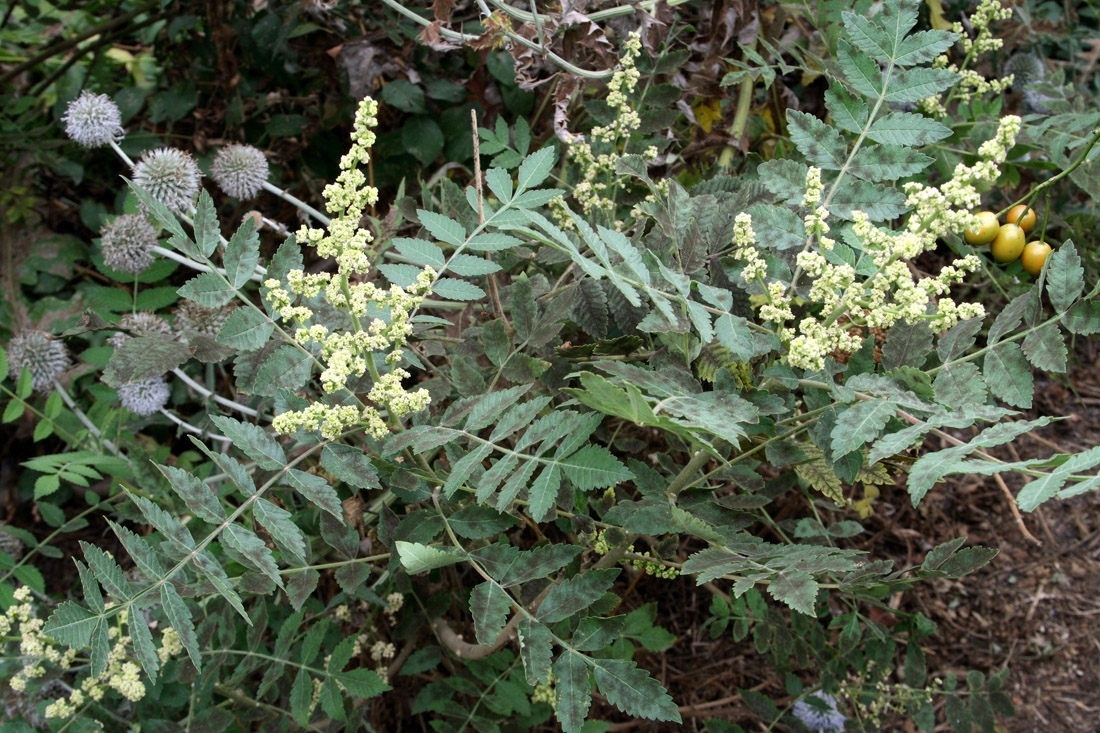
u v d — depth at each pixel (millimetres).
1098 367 4070
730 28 2730
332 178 3500
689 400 1519
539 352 2023
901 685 2645
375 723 2838
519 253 2430
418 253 1735
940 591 3484
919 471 1302
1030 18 3646
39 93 3965
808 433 1864
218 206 3527
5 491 3477
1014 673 3252
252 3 3127
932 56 1707
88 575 1438
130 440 3068
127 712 2504
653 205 1941
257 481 2424
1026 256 2469
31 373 2730
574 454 1435
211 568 1472
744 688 3141
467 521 1780
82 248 3643
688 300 1538
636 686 1516
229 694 2305
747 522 1777
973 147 2822
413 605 2586
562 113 2434
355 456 1615
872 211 1705
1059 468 1176
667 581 3391
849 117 1757
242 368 1803
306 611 2498
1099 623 3348
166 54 3686
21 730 2391
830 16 2875
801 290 1813
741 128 3035
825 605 2789
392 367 1650
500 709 2256
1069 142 2582
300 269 1680
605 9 2740
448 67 3336
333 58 3277
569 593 1580
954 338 1678
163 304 2744
